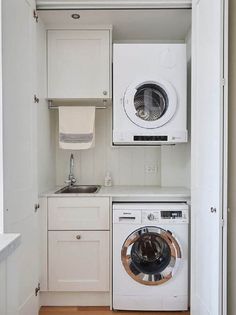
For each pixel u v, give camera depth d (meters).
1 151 1.44
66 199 2.13
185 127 2.20
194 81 1.91
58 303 2.19
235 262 1.45
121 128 2.20
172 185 2.60
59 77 2.37
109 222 2.13
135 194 2.14
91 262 2.14
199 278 1.82
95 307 2.17
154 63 2.19
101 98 2.39
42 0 2.01
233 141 1.47
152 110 2.29
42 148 2.25
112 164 2.76
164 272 2.04
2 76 1.44
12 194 1.56
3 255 0.94
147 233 2.06
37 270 2.00
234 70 1.46
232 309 1.47
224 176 1.47
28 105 1.83
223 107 1.46
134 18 2.25
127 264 2.04
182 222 2.05
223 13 1.44
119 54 2.19
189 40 2.44
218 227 1.48
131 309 2.07
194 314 1.90
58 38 2.36
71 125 2.44
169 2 2.02
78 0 2.02
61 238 2.14
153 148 2.75
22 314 1.70
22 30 1.72
